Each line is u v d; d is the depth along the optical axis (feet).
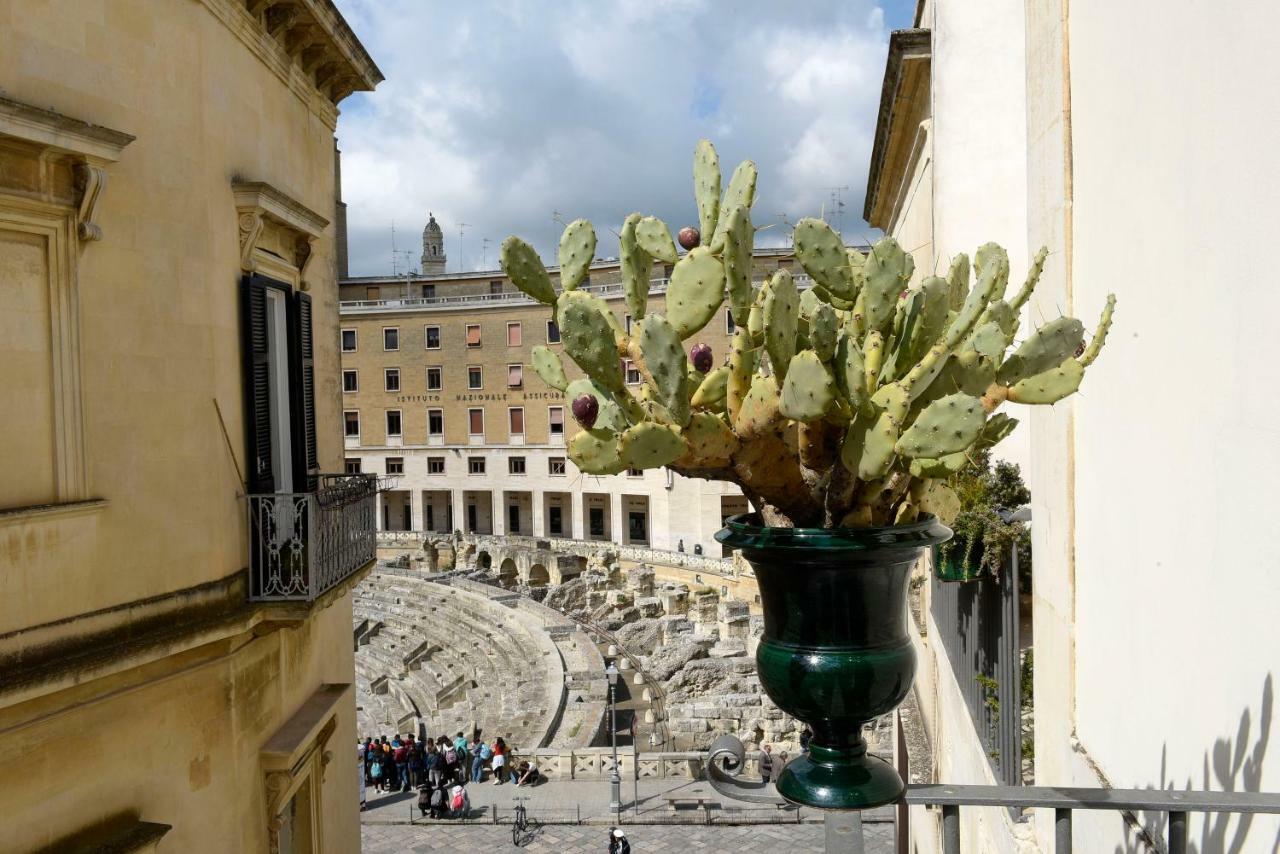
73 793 25.07
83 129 24.72
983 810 31.04
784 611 10.06
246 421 33.45
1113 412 19.67
